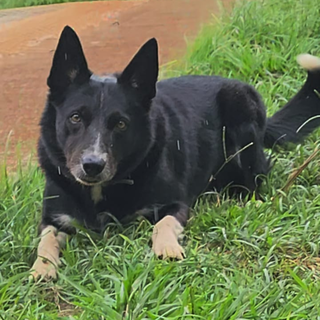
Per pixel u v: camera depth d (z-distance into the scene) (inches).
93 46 141.3
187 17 154.3
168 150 80.5
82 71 77.0
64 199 78.7
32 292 70.2
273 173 89.8
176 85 88.0
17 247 75.8
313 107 93.1
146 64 77.2
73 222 78.0
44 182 87.8
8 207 83.2
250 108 88.0
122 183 78.1
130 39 144.8
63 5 186.4
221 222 79.1
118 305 67.0
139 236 77.7
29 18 172.6
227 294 67.6
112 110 75.8
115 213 78.9
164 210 79.4
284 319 65.4
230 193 89.3
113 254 74.6
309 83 93.0
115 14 167.5
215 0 152.6
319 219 78.1
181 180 81.9
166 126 80.8
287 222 78.4
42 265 73.3
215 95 88.4
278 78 110.0
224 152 86.9
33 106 114.6
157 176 78.8
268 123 92.6
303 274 72.4
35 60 135.9
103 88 76.6
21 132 106.0
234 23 122.9
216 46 118.3
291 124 92.6
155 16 160.4
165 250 73.7
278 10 126.0
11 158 98.4
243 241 75.1
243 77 110.9
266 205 81.6
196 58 118.5
